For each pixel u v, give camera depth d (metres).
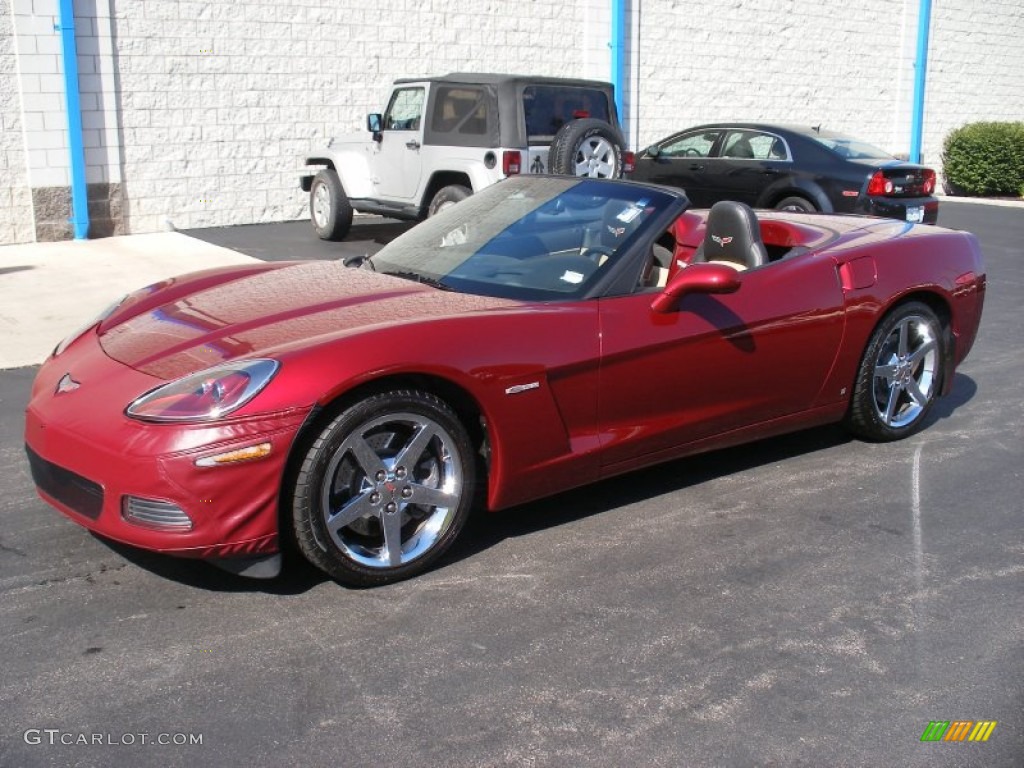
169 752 2.63
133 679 2.97
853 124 20.34
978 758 2.69
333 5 12.96
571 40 15.51
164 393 3.29
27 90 10.78
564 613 3.42
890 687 3.01
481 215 4.80
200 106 12.12
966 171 21.27
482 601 3.49
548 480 3.93
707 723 2.81
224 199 12.55
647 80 16.70
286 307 3.89
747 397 4.52
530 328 3.78
